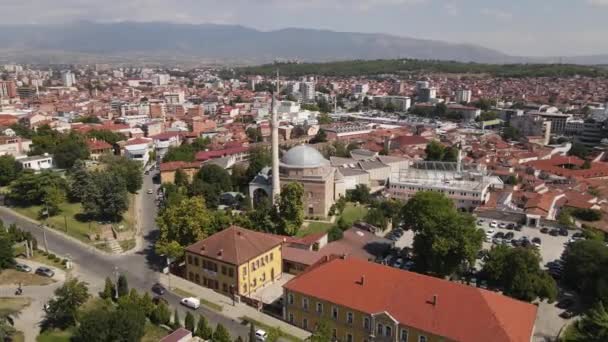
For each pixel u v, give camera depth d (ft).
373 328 265.95
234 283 340.80
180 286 358.64
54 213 497.87
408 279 276.82
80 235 452.76
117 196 485.56
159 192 626.64
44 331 285.84
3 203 524.93
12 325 281.13
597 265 342.64
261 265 361.30
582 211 548.31
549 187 643.86
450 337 241.55
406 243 471.21
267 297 348.18
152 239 458.91
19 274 358.84
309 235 455.63
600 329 278.46
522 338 234.99
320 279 298.35
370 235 458.91
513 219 530.27
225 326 303.48
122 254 418.72
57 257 396.37
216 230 411.75
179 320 305.94
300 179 550.77
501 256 361.30
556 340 297.33
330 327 272.72
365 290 279.90
